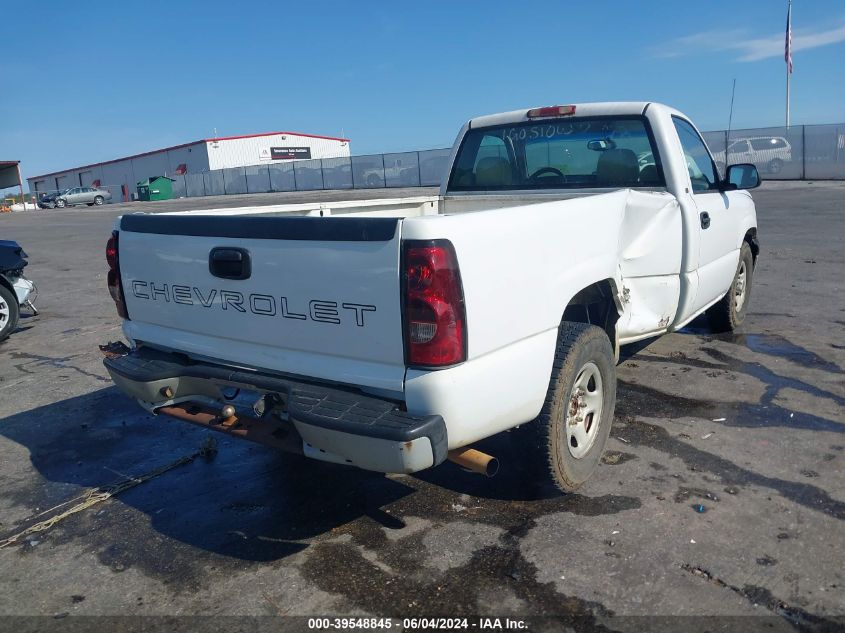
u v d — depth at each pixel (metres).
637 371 5.87
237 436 3.52
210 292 3.57
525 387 3.33
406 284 2.89
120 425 5.41
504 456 4.42
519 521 3.68
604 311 4.33
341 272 3.05
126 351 4.17
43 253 17.50
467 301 2.95
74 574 3.46
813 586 3.05
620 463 4.27
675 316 5.21
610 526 3.58
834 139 27.03
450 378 2.93
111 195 54.91
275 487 4.25
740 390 5.36
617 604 2.99
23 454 4.94
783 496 3.80
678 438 4.57
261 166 47.88
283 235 3.21
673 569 3.21
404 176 40.50
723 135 28.97
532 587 3.13
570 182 5.56
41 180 84.25
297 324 3.26
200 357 3.74
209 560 3.51
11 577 3.46
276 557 3.49
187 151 63.28
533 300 3.32
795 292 8.55
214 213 4.65
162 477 4.47
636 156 5.18
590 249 3.80
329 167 44.06
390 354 3.00
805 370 5.73
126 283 4.07
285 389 3.26
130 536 3.78
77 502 4.20
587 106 5.34
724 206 5.91
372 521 3.78
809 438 4.50
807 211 16.83
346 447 2.98
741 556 3.28
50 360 7.30
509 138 5.81
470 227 2.98
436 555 3.42
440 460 2.96
